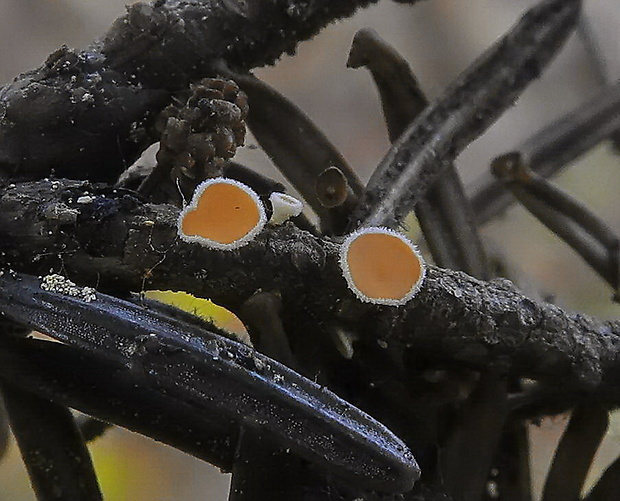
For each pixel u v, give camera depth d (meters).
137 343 0.06
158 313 0.06
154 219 0.06
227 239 0.06
